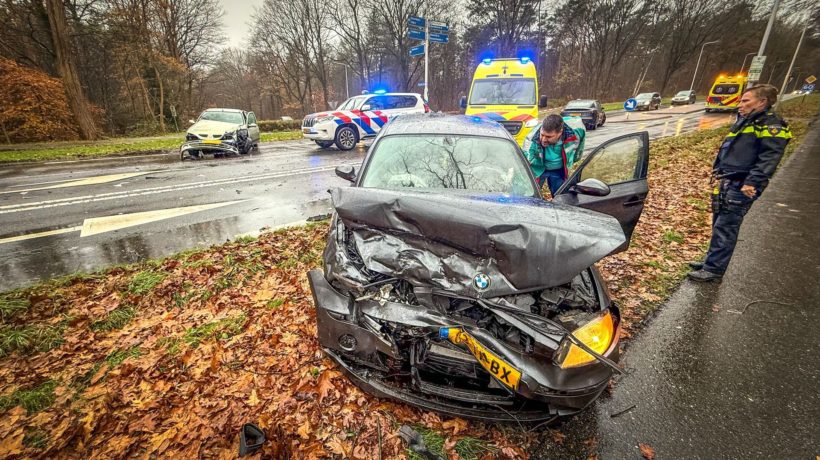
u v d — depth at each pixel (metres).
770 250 4.29
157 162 10.41
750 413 2.17
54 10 16.00
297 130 23.55
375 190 2.03
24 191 6.94
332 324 2.03
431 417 2.10
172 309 3.15
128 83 26.05
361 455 1.89
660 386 2.38
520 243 1.67
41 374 2.40
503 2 34.34
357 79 52.50
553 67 49.56
